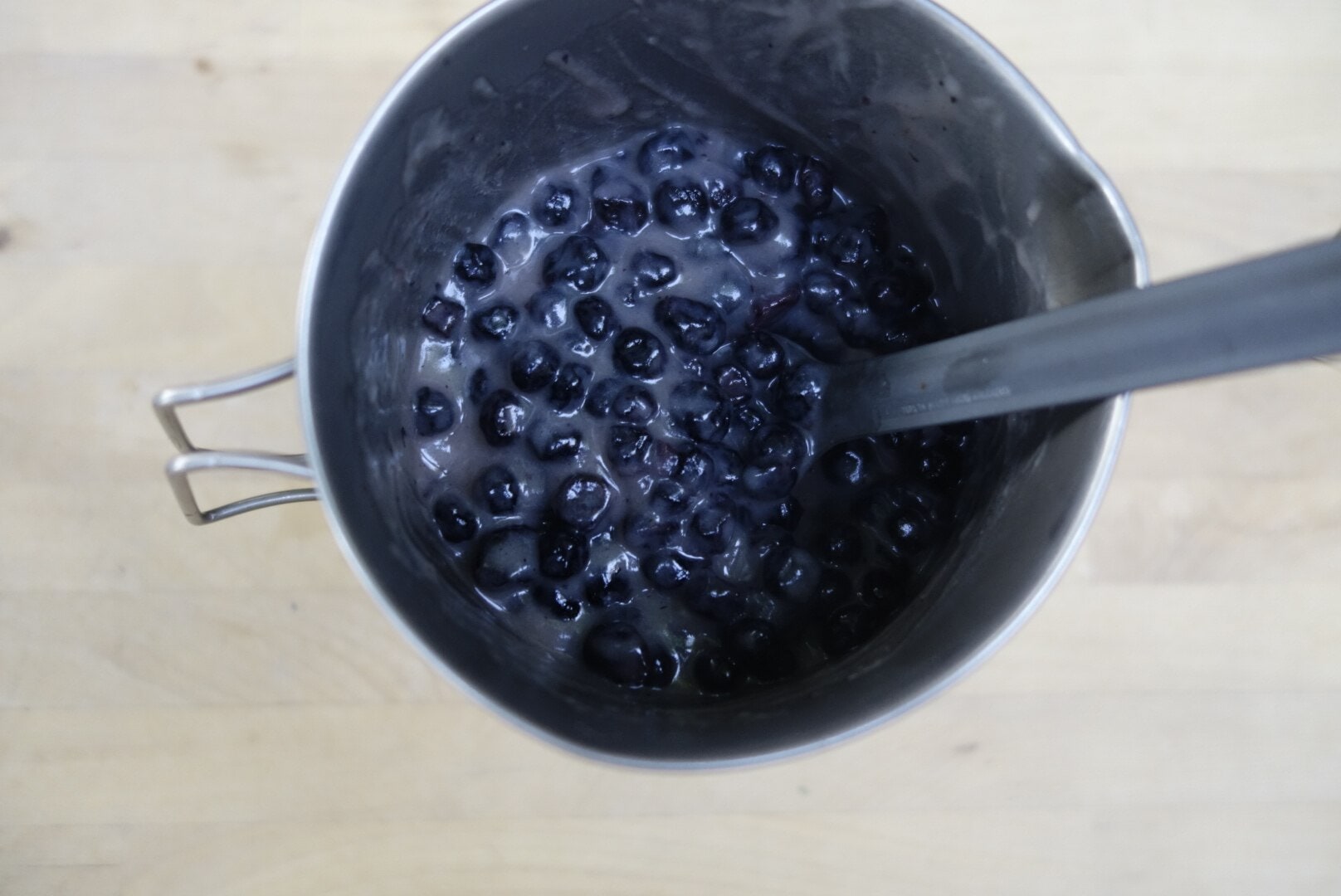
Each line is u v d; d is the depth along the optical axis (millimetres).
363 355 242
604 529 264
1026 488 234
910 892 291
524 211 279
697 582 260
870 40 237
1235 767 296
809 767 293
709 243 278
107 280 295
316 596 291
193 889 283
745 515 263
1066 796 294
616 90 265
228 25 301
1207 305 178
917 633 235
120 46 300
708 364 270
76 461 291
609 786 291
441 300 269
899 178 268
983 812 293
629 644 249
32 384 292
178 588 289
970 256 263
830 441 265
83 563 289
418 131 235
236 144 299
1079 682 297
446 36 221
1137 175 306
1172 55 310
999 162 238
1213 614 299
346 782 288
